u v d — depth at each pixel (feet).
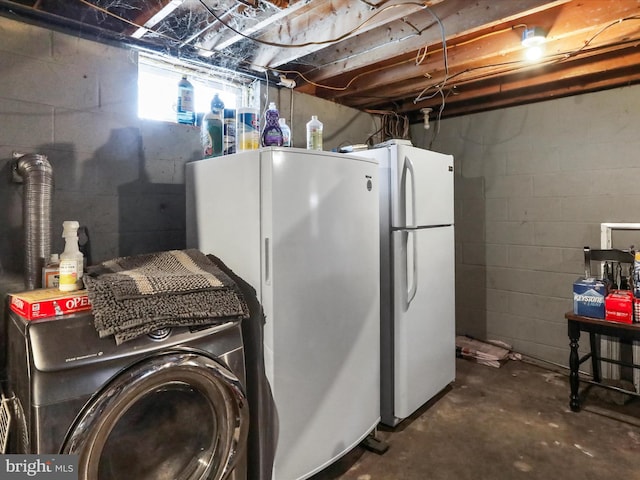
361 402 6.37
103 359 3.87
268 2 5.85
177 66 7.90
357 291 6.24
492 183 11.51
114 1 6.04
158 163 7.23
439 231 8.43
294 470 5.38
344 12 6.79
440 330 8.48
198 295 4.79
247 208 5.47
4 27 5.65
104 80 6.59
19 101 5.79
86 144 6.41
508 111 11.15
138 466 4.25
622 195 9.49
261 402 5.30
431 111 12.12
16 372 4.15
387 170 7.46
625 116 9.40
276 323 5.15
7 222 5.69
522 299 11.06
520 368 10.37
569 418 7.83
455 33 6.89
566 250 10.32
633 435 7.20
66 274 4.50
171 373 4.17
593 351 9.12
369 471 6.30
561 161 10.32
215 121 6.79
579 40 7.57
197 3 6.27
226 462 4.72
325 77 9.04
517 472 6.23
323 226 5.67
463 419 7.85
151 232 7.17
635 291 7.70
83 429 3.67
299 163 5.36
